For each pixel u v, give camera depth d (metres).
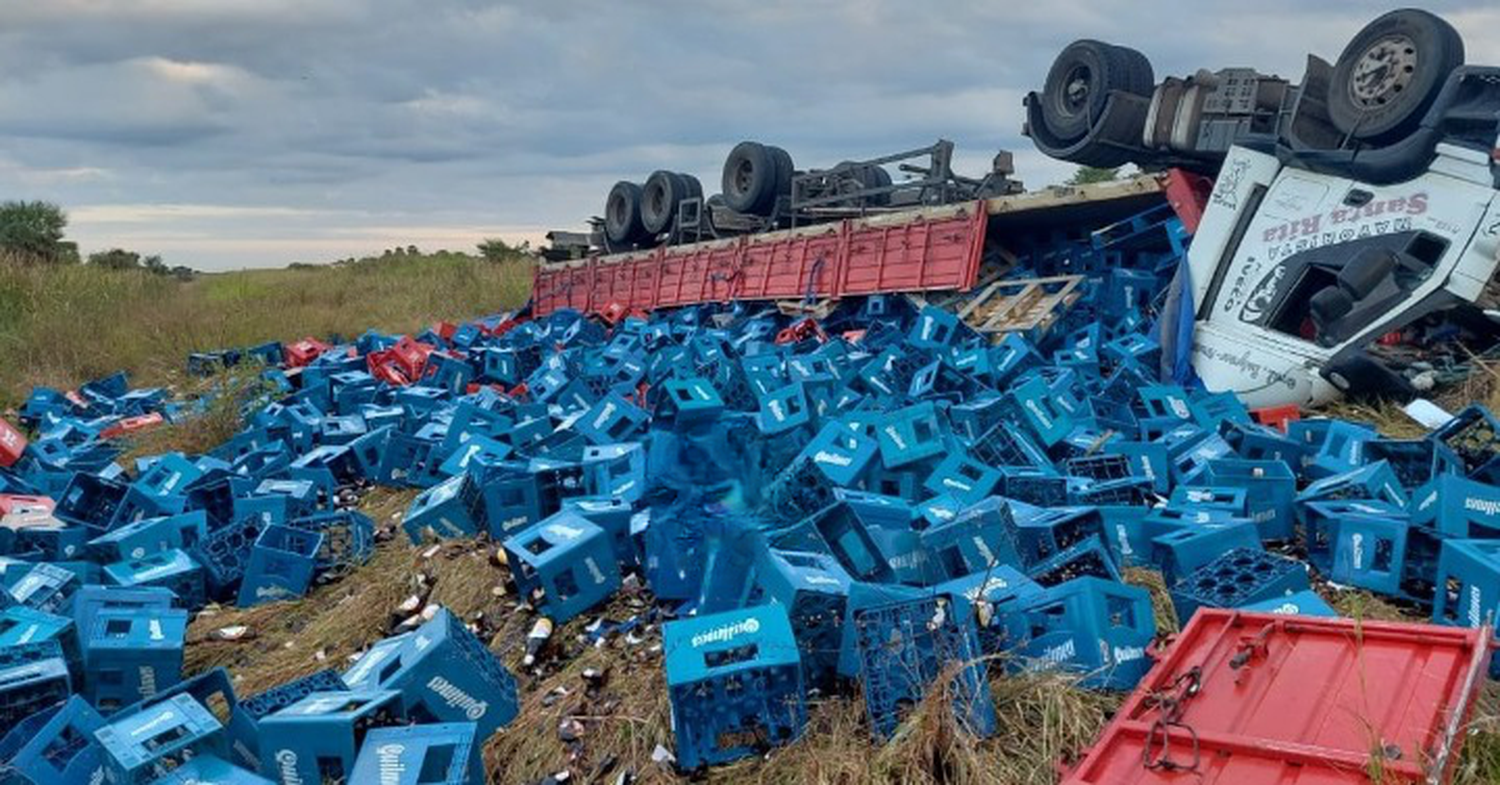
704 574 6.08
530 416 10.59
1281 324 10.77
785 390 8.75
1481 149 9.44
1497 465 6.83
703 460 7.74
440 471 9.44
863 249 15.77
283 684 5.92
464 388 13.84
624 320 18.52
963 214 14.30
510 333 18.22
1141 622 5.02
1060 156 14.00
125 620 5.70
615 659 5.76
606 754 5.03
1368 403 9.78
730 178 19.61
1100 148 13.44
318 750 4.36
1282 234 10.80
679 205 20.70
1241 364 10.61
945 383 10.27
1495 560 4.88
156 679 5.51
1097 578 5.26
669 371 11.51
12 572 7.00
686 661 4.58
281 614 7.11
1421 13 9.96
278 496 8.19
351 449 10.25
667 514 6.66
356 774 4.04
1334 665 3.89
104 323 20.61
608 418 9.27
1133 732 3.65
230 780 4.23
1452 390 9.62
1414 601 5.67
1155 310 12.33
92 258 35.91
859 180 17.98
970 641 4.79
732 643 4.62
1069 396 9.23
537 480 7.45
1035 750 4.49
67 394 15.62
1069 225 14.89
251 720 4.74
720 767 4.75
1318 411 10.02
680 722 4.70
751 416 8.74
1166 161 13.30
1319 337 10.09
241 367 14.66
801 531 5.88
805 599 4.92
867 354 11.52
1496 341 10.08
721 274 18.34
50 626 5.59
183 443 12.00
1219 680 3.90
